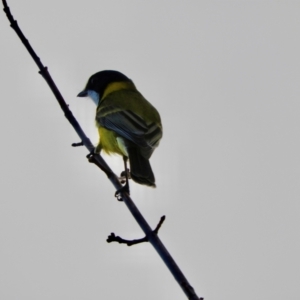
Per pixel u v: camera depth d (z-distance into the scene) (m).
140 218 7.81
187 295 6.77
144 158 11.36
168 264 7.05
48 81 9.78
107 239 7.29
